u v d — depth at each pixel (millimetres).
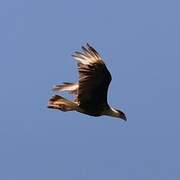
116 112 19750
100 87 19141
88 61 18906
